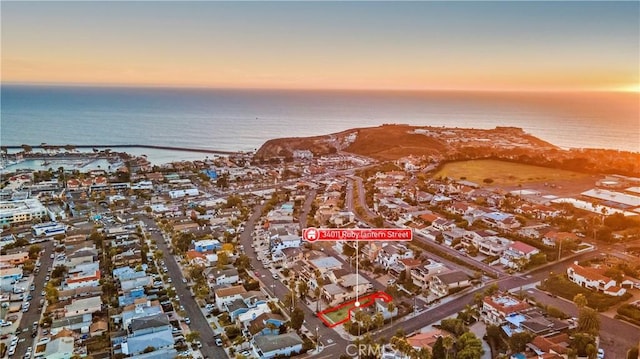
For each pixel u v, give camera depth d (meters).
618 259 187.75
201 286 166.75
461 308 152.00
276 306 154.62
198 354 129.25
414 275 175.50
